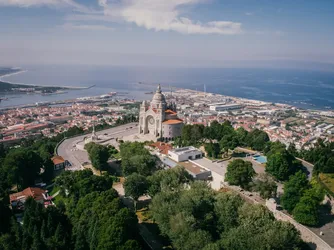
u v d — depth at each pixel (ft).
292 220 418.51
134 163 596.29
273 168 582.76
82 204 433.48
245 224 366.22
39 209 431.02
